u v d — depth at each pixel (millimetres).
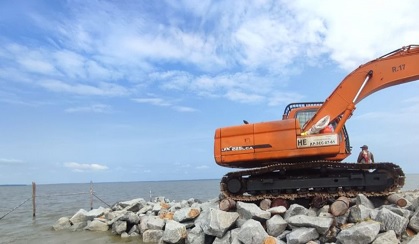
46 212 22109
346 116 9883
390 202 9078
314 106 11078
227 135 10336
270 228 8312
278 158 9867
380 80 9898
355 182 9562
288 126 9844
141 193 52750
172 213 11984
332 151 9477
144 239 10828
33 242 11773
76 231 13555
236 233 8422
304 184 9820
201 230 9281
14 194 68312
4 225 16156
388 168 9422
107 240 11336
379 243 6859
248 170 9969
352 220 8227
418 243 6527
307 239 7625
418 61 9688
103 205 28281
